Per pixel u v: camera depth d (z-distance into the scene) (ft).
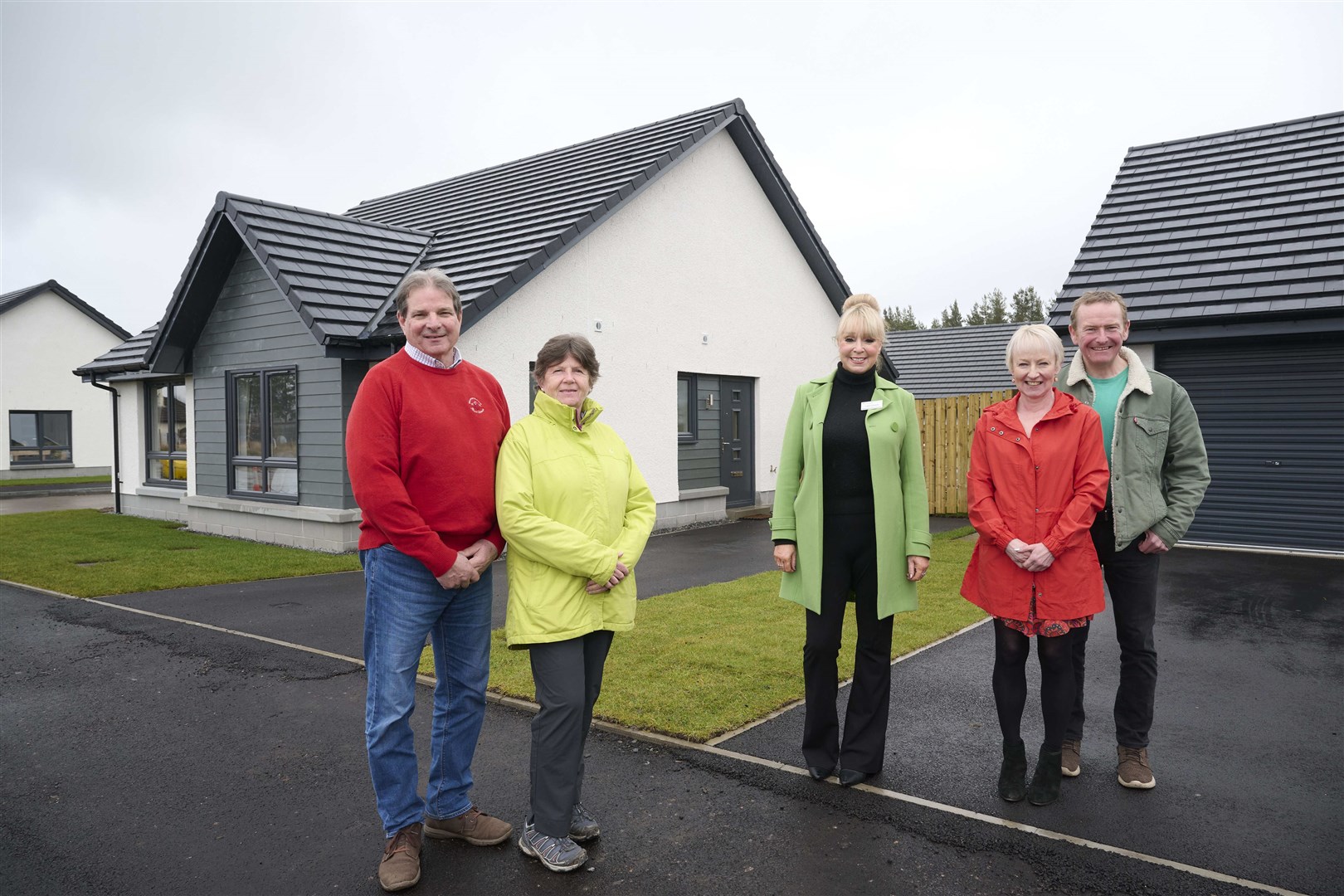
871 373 12.37
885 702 12.18
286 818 11.26
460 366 10.54
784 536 12.46
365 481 9.37
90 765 13.01
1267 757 12.92
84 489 76.43
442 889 9.54
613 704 14.93
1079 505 11.11
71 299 91.25
